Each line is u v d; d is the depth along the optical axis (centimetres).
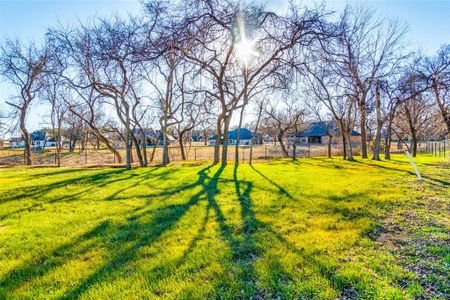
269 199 654
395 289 264
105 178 1069
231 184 887
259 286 271
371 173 1141
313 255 339
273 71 1270
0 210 586
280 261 321
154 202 644
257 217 505
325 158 2255
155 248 370
